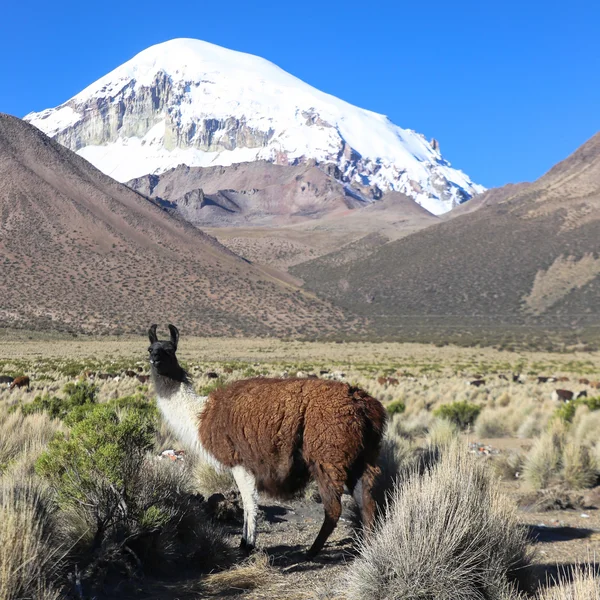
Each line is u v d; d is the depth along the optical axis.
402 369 60.25
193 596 5.95
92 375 41.44
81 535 6.53
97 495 6.71
